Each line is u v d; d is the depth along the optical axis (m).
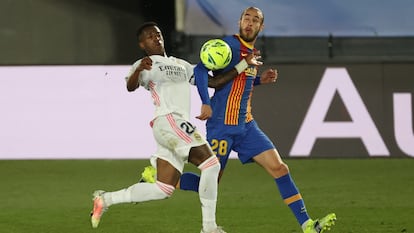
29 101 42.28
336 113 41.94
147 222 28.11
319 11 48.56
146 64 22.70
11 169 39.88
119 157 42.12
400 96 41.81
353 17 48.47
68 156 42.19
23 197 33.19
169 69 23.14
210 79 23.72
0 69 42.38
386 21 48.28
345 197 32.78
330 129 41.94
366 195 33.16
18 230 27.05
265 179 37.25
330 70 42.12
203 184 22.92
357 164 40.53
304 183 36.03
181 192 33.66
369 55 47.62
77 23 47.41
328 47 47.69
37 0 47.06
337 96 42.03
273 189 34.69
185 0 48.22
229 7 48.44
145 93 42.12
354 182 36.16
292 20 48.56
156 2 47.88
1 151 42.25
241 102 24.12
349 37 47.84
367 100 41.91
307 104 42.09
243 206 30.97
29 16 47.16
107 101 42.22
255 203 31.58
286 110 42.09
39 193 34.06
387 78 41.91
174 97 23.14
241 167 40.34
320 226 24.02
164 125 22.92
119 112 42.12
